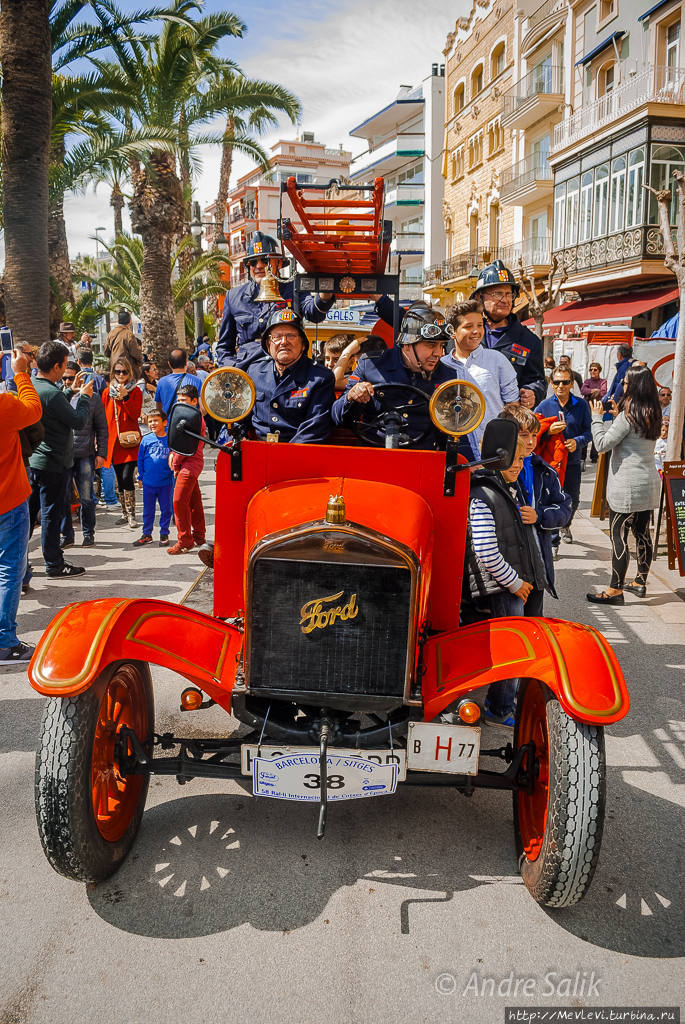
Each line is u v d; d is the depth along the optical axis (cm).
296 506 309
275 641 291
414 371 401
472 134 3562
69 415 672
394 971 266
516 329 587
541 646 290
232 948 275
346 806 368
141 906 296
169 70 1830
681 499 664
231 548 353
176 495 796
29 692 482
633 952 277
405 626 287
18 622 596
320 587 286
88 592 671
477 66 3447
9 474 497
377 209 531
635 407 639
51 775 272
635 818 361
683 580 746
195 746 330
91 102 1677
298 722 309
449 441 335
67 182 1633
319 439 378
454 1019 246
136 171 2038
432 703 290
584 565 804
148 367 1638
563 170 2558
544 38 2780
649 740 435
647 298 2161
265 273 648
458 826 353
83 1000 252
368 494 321
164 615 317
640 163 2091
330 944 277
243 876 313
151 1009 249
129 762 313
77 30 1553
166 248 2089
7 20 1080
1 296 1443
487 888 310
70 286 2247
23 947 275
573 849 267
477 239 3644
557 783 271
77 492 882
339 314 869
